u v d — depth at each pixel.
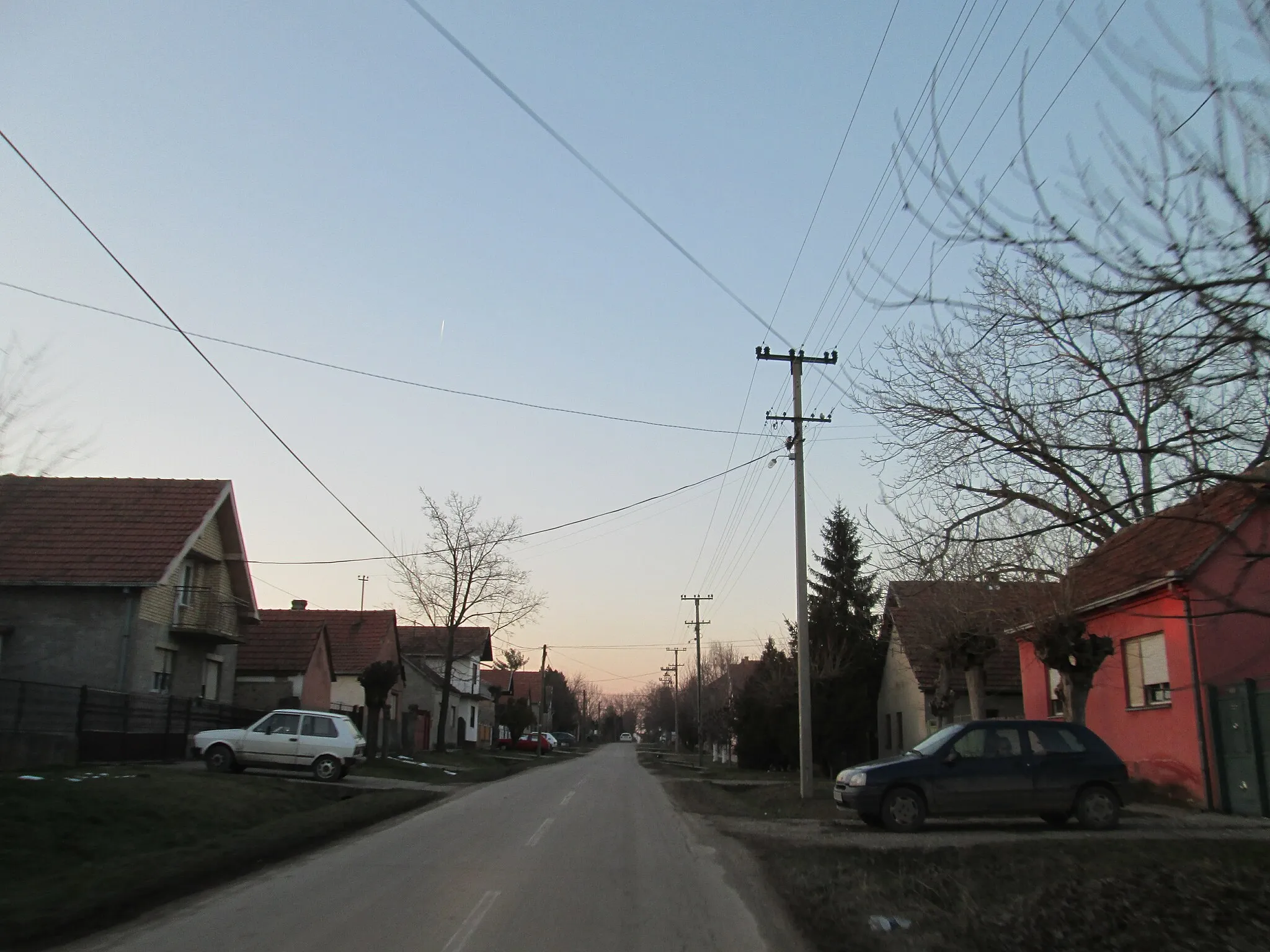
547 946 8.30
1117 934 8.55
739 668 88.38
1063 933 8.66
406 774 30.97
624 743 168.12
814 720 39.38
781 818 19.86
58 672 25.16
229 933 8.52
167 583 27.55
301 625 38.91
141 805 15.10
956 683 33.53
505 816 19.23
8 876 10.73
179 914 9.34
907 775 16.03
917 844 14.11
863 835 15.62
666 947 8.41
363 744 25.94
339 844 14.62
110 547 26.39
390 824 17.45
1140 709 20.25
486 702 83.50
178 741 25.84
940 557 10.73
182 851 12.57
